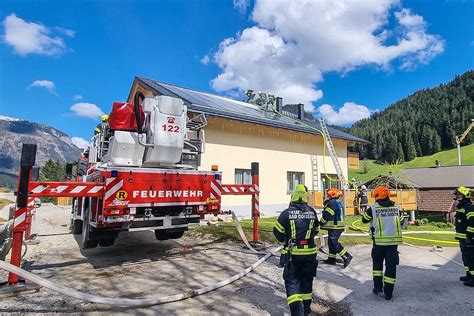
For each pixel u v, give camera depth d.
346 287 4.92
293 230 3.68
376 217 4.59
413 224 13.70
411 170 20.11
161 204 5.85
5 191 28.55
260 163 16.06
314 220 3.79
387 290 4.37
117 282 4.93
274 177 16.66
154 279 5.09
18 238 4.40
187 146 6.84
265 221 12.84
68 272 5.46
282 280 5.16
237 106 18.48
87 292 4.45
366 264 6.40
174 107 6.17
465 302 4.27
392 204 4.63
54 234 9.50
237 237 8.70
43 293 4.37
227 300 4.23
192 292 4.34
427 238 9.51
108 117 6.32
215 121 14.39
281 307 4.03
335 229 6.27
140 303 3.92
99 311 3.80
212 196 6.66
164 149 6.04
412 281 5.25
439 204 15.91
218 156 14.38
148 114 6.12
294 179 18.05
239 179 15.28
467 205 5.12
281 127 16.28
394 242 4.41
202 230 9.59
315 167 18.95
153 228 5.94
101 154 6.78
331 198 6.39
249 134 15.70
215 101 17.28
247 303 4.14
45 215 15.73
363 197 15.34
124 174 5.50
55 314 3.68
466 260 5.07
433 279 5.37
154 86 15.34
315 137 19.22
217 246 7.73
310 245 3.71
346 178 21.14
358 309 4.04
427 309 4.03
